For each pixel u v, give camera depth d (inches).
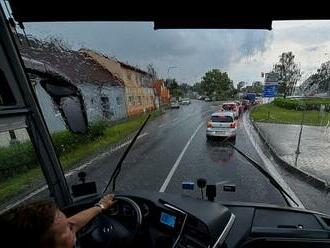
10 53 117.9
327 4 84.4
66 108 127.8
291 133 816.3
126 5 92.4
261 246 107.5
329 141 676.7
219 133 684.1
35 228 42.1
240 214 117.8
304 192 311.4
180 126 1048.2
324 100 2271.2
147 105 1830.7
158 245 99.7
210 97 4539.9
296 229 109.7
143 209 106.7
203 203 106.3
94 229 98.3
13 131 121.2
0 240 40.4
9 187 127.6
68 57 924.6
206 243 93.7
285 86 3122.5
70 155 514.6
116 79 1332.4
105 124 820.0
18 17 105.0
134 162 479.2
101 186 348.5
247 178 368.2
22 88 122.4
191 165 446.3
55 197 139.2
